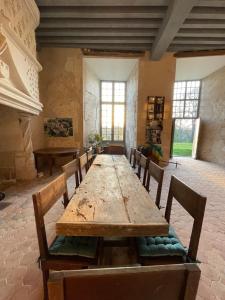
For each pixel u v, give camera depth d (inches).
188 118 311.6
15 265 61.6
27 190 133.0
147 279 17.9
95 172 83.3
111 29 162.1
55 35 171.6
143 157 100.4
